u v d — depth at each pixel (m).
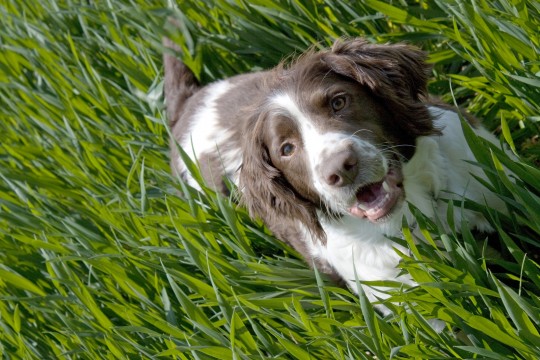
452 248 5.30
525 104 6.14
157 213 7.18
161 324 5.86
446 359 4.92
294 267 6.52
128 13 8.86
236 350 5.28
